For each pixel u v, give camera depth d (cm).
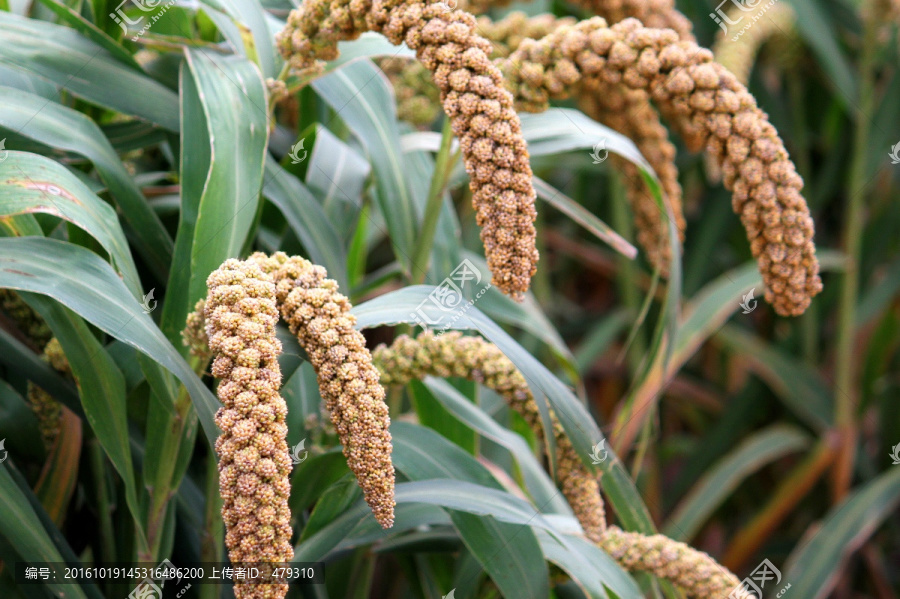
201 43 81
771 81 166
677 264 86
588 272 198
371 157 86
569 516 84
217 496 77
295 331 72
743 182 81
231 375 69
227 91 78
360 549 83
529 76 82
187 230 77
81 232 78
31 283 70
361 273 102
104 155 79
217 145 77
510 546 78
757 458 147
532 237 73
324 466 78
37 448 82
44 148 80
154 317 83
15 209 71
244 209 77
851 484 161
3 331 78
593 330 171
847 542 131
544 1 123
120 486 82
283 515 68
